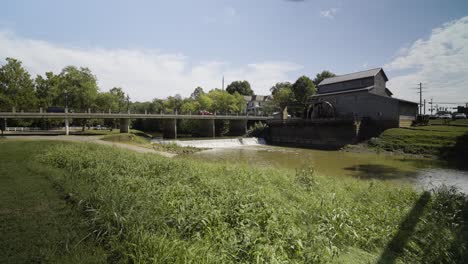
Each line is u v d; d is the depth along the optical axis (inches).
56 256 154.9
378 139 1306.6
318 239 183.0
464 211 322.3
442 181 652.1
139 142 1300.4
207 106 2861.7
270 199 276.5
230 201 245.6
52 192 271.3
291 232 191.5
